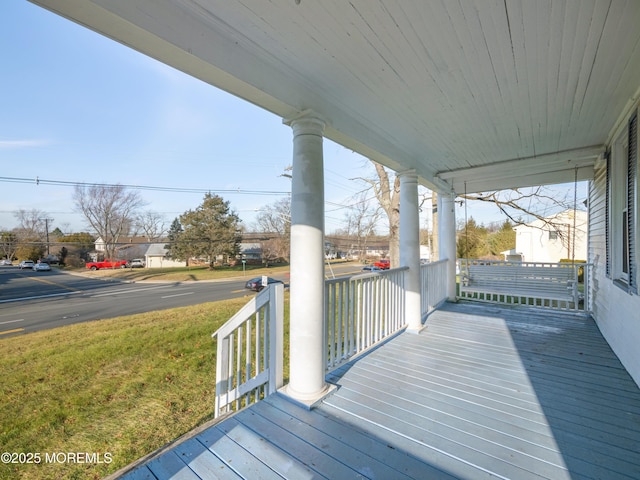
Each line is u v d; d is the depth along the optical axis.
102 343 5.61
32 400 3.47
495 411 1.95
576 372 2.54
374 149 2.91
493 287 5.55
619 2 1.33
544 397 2.13
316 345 2.10
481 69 1.89
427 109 2.46
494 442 1.63
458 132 2.97
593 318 4.27
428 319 4.28
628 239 2.45
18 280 20.89
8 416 3.13
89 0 1.06
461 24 1.48
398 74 1.94
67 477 2.28
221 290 15.02
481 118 2.65
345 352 2.69
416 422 1.82
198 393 3.60
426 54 1.73
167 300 12.05
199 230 27.97
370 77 1.97
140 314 8.68
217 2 1.31
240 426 1.78
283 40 1.59
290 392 2.10
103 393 3.61
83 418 3.07
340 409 1.97
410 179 3.71
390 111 2.49
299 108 2.01
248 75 1.66
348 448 1.58
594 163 4.07
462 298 5.89
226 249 27.78
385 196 9.63
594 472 1.40
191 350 5.14
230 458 1.50
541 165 4.24
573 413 1.92
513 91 2.19
